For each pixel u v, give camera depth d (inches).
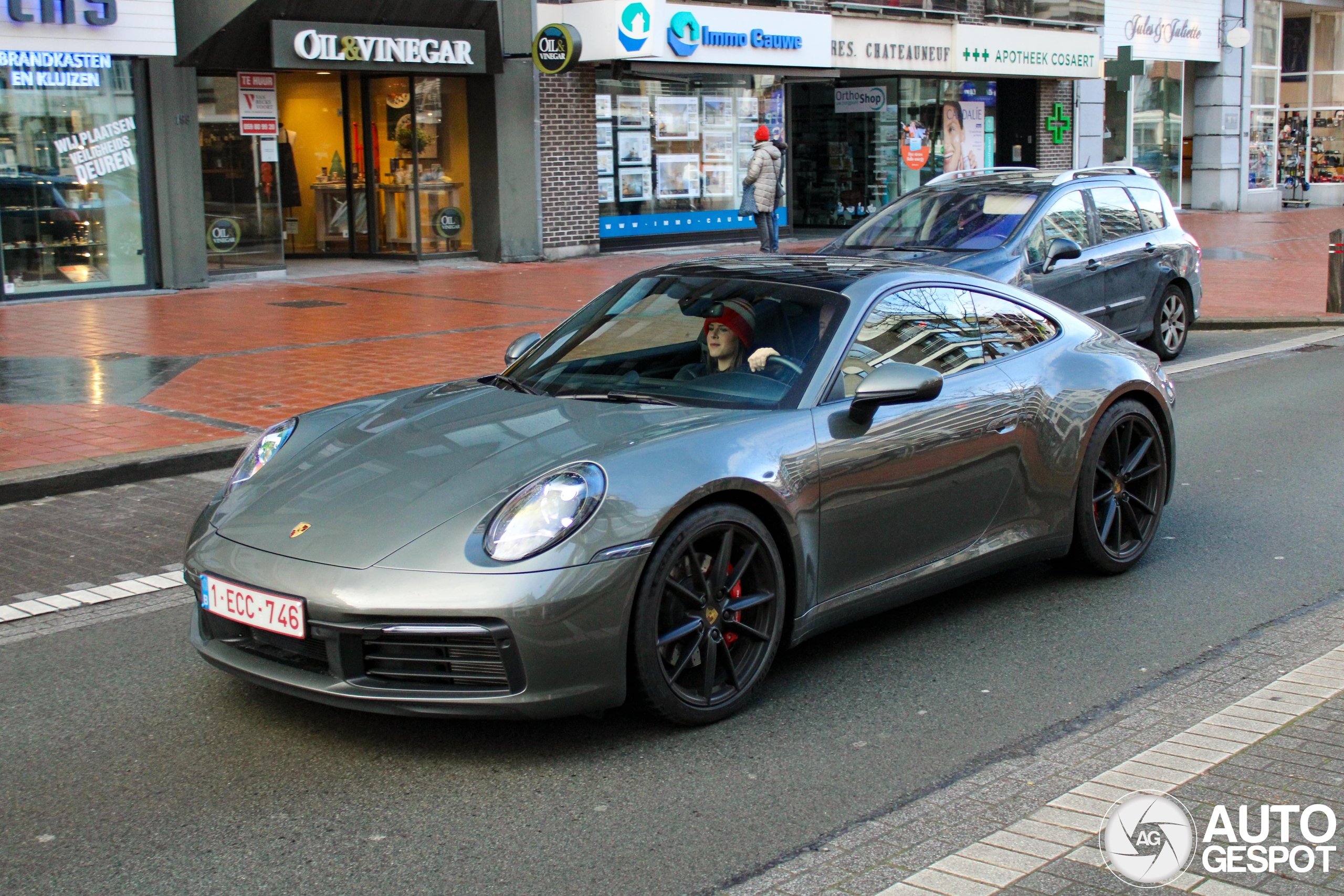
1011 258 374.6
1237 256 821.2
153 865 126.0
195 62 611.2
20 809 138.5
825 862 124.3
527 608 139.6
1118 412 213.6
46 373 408.5
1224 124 1254.3
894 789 140.9
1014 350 205.0
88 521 265.1
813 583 169.0
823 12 866.1
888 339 185.5
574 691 144.1
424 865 125.3
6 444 314.3
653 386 181.0
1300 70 1354.6
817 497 167.0
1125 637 190.4
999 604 206.7
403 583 140.7
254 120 659.4
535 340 209.5
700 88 850.8
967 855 123.6
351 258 783.7
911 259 378.3
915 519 181.9
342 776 145.3
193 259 623.5
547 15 746.2
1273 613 200.1
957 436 186.1
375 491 156.3
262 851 128.5
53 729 159.9
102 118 586.9
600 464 150.8
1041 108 1066.1
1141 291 427.5
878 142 995.3
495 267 742.5
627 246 830.5
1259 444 326.3
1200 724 152.9
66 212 583.2
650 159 831.7
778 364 177.6
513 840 130.2
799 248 851.4
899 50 909.2
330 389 379.2
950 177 432.1
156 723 161.5
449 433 169.5
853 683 173.2
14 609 210.1
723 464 156.6
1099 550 214.4
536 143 755.4
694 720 156.0
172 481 298.5
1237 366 453.7
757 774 145.0
